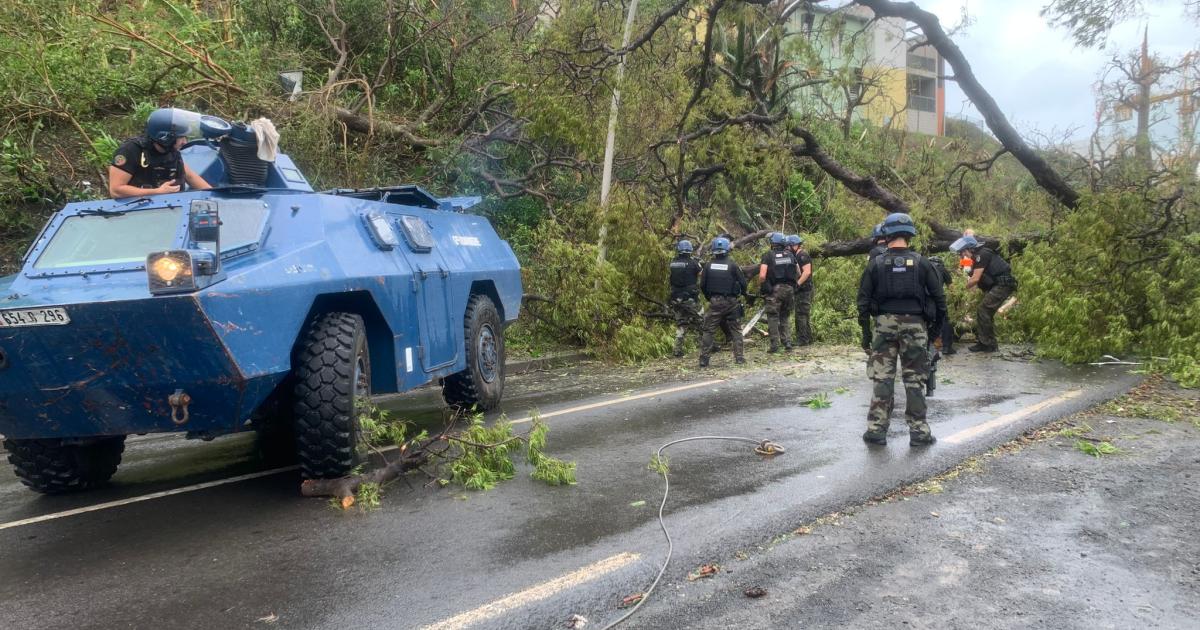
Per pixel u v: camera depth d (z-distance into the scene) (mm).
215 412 4742
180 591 3836
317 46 14625
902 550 4125
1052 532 4359
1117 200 11258
